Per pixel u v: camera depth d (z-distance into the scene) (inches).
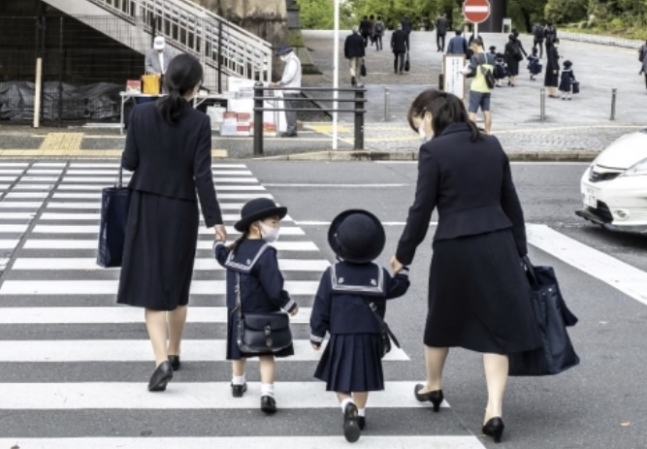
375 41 2368.4
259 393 313.0
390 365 344.5
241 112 1117.1
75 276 471.2
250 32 1409.9
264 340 288.5
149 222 307.1
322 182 815.7
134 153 310.2
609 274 498.0
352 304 271.1
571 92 1534.2
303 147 1027.9
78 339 369.1
